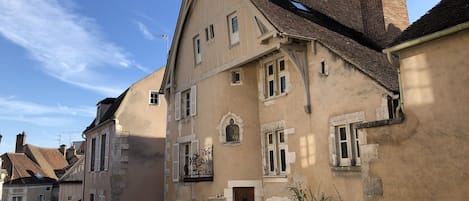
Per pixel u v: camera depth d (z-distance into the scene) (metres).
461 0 6.42
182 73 15.77
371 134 6.61
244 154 12.61
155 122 20.28
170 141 15.92
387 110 8.69
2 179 29.98
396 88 8.66
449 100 5.65
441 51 5.82
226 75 13.41
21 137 38.91
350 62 9.75
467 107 5.45
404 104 6.21
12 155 35.41
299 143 11.08
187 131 14.83
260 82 12.88
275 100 12.20
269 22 11.11
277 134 12.22
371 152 6.57
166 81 16.84
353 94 9.62
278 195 11.66
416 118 6.02
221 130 13.17
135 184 19.00
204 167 13.41
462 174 5.41
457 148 5.50
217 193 12.89
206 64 14.34
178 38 16.08
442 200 5.59
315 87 10.77
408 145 6.08
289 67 11.73
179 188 14.75
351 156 9.58
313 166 10.53
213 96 13.72
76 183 25.27
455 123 5.55
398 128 6.24
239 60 12.71
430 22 6.36
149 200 19.20
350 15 15.16
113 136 19.27
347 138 9.73
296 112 11.30
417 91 6.06
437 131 5.74
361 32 14.79
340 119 9.88
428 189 5.77
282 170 11.91
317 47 10.87
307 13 13.47
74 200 25.08
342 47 11.09
